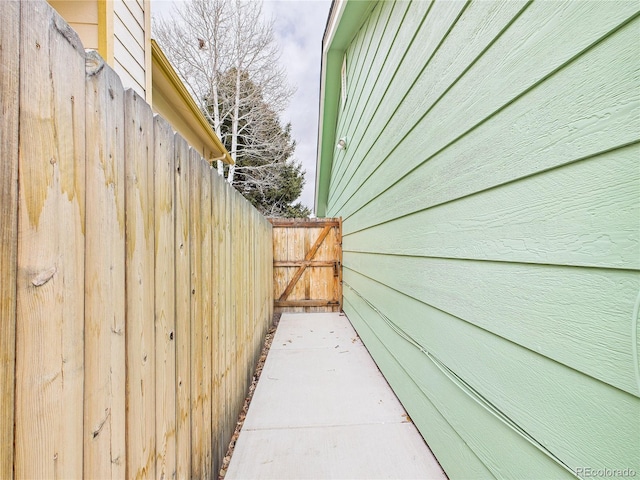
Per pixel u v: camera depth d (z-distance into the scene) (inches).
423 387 71.6
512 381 40.7
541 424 35.7
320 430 76.9
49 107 22.8
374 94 122.0
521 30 39.2
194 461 50.6
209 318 60.0
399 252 89.2
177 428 44.3
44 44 22.4
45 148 22.4
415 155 76.0
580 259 30.9
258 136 471.8
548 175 34.9
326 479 60.9
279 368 116.0
